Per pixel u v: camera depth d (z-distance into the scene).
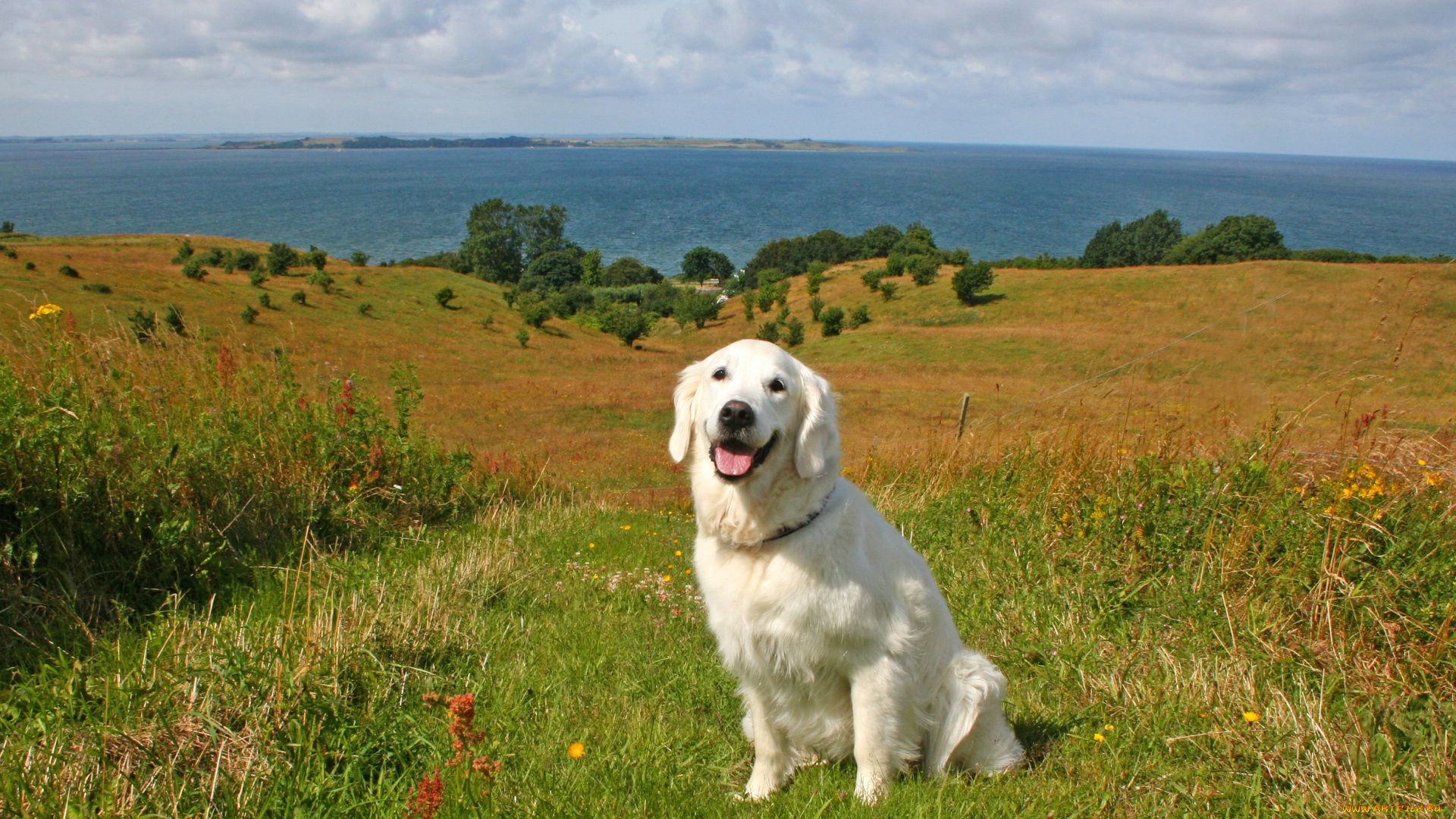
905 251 99.56
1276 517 4.34
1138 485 5.08
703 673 3.74
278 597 3.78
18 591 3.17
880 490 7.17
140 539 3.75
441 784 2.21
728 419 2.69
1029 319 62.09
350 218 196.50
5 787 2.16
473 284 85.44
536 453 21.94
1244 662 3.55
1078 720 3.35
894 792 2.72
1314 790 2.72
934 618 2.96
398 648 3.36
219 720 2.61
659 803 2.58
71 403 4.02
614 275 122.75
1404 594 3.63
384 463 5.87
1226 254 83.50
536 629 4.05
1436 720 2.94
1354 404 5.04
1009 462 6.63
